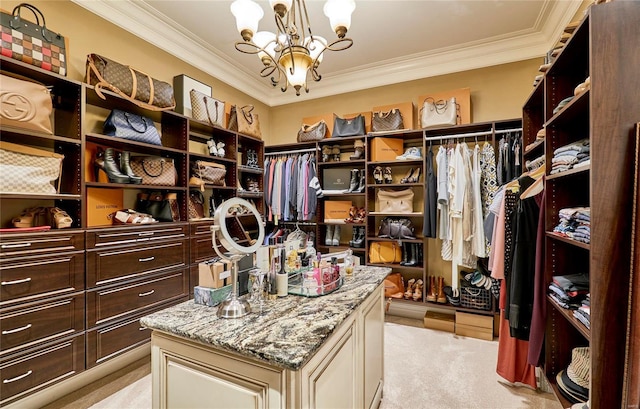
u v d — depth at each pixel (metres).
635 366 1.01
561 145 1.65
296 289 1.45
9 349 1.56
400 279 3.31
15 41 1.64
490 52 3.02
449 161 2.95
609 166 1.09
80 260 1.86
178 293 2.46
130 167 2.25
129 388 1.96
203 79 3.24
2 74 1.71
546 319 1.66
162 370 1.10
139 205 2.58
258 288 1.33
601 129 1.10
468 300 2.85
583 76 1.64
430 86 3.36
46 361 1.69
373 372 1.66
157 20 2.59
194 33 2.81
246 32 1.55
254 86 3.89
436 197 3.03
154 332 1.12
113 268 2.03
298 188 3.63
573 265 1.62
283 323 1.07
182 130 2.68
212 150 3.02
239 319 1.11
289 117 4.20
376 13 2.50
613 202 1.09
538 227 1.67
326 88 3.87
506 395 1.88
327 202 3.66
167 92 2.47
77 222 1.92
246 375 0.94
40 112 1.72
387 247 3.35
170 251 2.41
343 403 1.23
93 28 2.25
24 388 1.61
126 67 2.22
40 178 1.74
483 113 3.10
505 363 2.00
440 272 3.26
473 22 2.63
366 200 3.37
